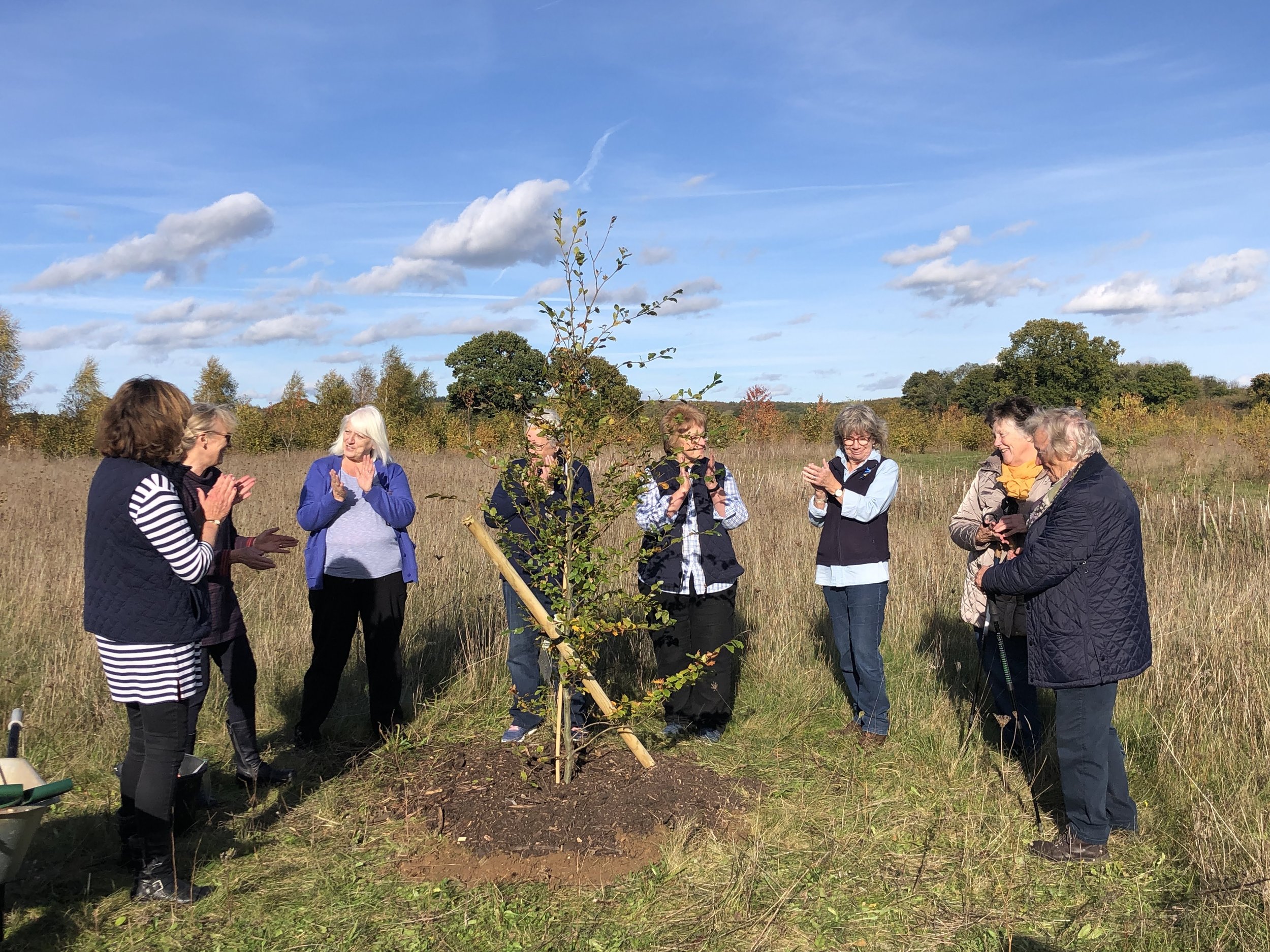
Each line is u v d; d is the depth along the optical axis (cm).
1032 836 365
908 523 1071
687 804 382
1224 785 378
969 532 429
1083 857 342
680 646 462
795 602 665
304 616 654
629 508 384
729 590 459
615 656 579
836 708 514
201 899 317
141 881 311
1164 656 483
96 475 297
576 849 348
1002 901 317
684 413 437
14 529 912
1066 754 338
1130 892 320
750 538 852
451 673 572
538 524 384
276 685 534
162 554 291
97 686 502
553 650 394
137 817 307
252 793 407
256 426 2769
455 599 666
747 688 543
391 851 355
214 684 526
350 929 301
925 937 296
